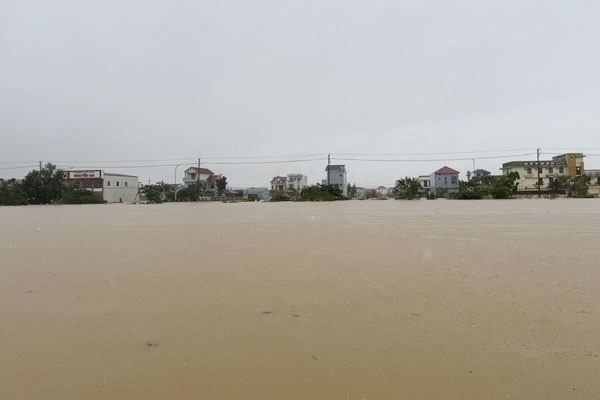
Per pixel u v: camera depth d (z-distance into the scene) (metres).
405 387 1.85
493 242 6.03
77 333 2.51
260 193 68.75
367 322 2.65
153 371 2.03
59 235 7.44
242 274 4.04
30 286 3.61
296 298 3.19
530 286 3.43
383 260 4.69
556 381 1.87
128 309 2.96
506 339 2.33
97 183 55.88
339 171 57.41
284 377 1.96
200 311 2.90
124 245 6.06
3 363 2.13
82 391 1.85
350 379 1.93
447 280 3.69
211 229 8.38
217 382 1.92
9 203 31.59
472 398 1.75
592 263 4.36
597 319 2.61
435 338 2.37
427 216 11.68
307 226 8.89
